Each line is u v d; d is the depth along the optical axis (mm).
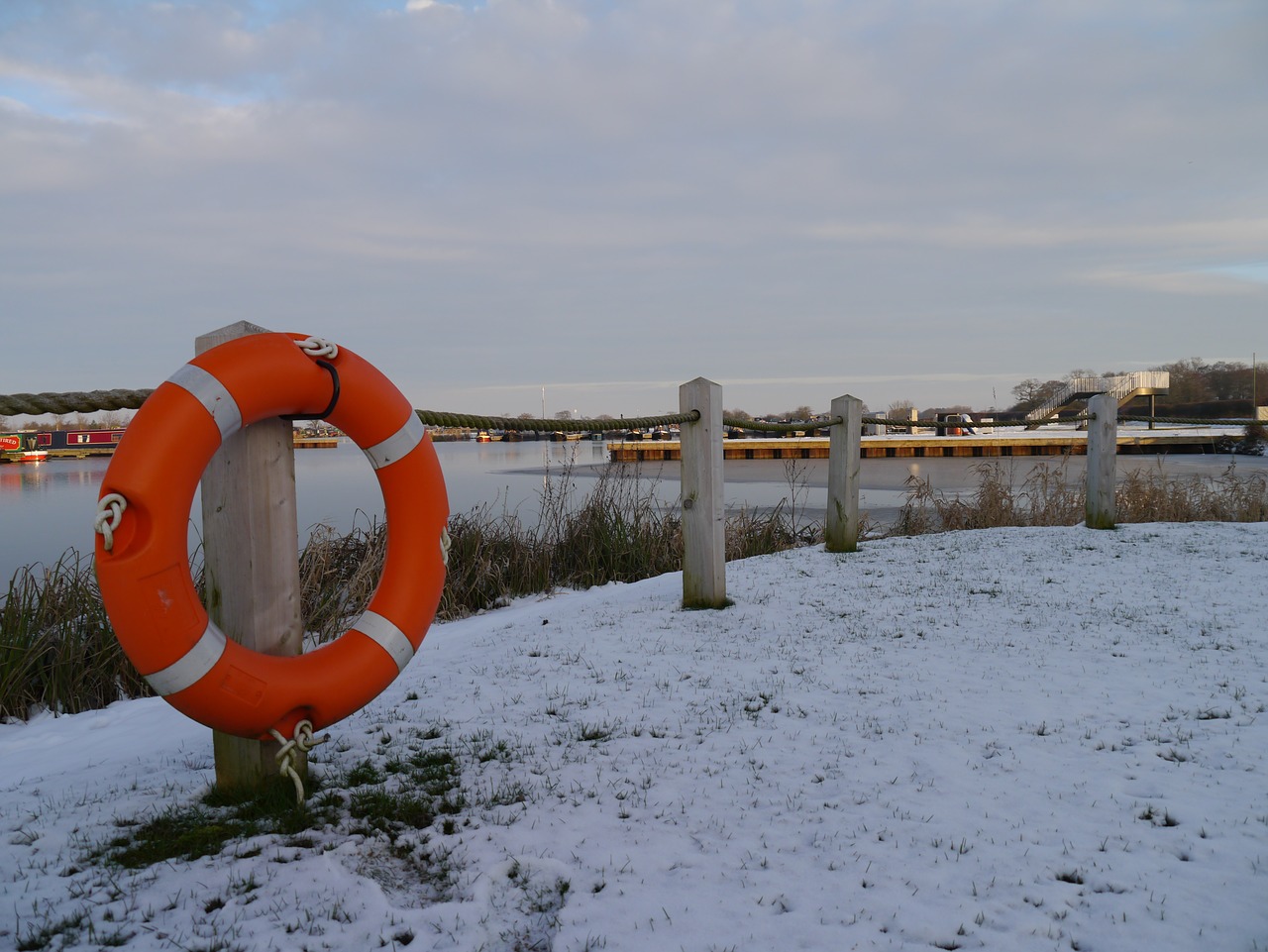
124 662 5410
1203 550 7520
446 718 3711
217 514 2662
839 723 3549
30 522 13555
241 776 2766
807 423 7418
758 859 2412
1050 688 3963
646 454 31938
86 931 2039
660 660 4578
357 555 7699
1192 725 3408
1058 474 11219
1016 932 2033
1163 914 2088
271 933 2039
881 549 8031
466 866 2375
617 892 2236
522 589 8094
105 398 2783
